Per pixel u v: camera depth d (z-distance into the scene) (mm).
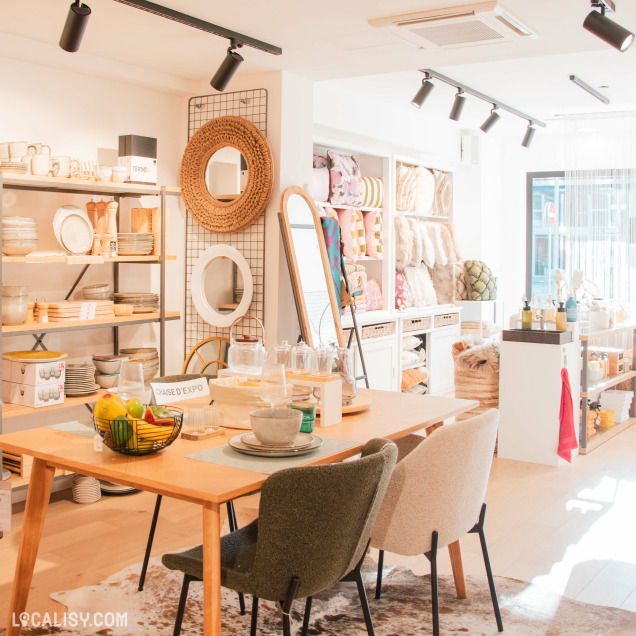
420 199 7699
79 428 2779
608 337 8242
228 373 3135
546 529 3969
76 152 4617
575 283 5785
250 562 2299
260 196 4848
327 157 6461
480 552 3650
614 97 7012
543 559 3572
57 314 4180
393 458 2268
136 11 3709
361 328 6559
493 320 9070
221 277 5273
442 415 3102
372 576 3369
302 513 2043
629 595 3191
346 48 4363
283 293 4988
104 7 3654
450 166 8516
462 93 5918
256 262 5012
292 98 4977
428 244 7699
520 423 5297
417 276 7676
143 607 3010
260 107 4941
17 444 2541
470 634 2818
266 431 2404
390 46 4312
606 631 2861
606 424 6281
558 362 5121
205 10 3717
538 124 8000
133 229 4762
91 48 4352
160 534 3811
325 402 2846
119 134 4875
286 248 4773
